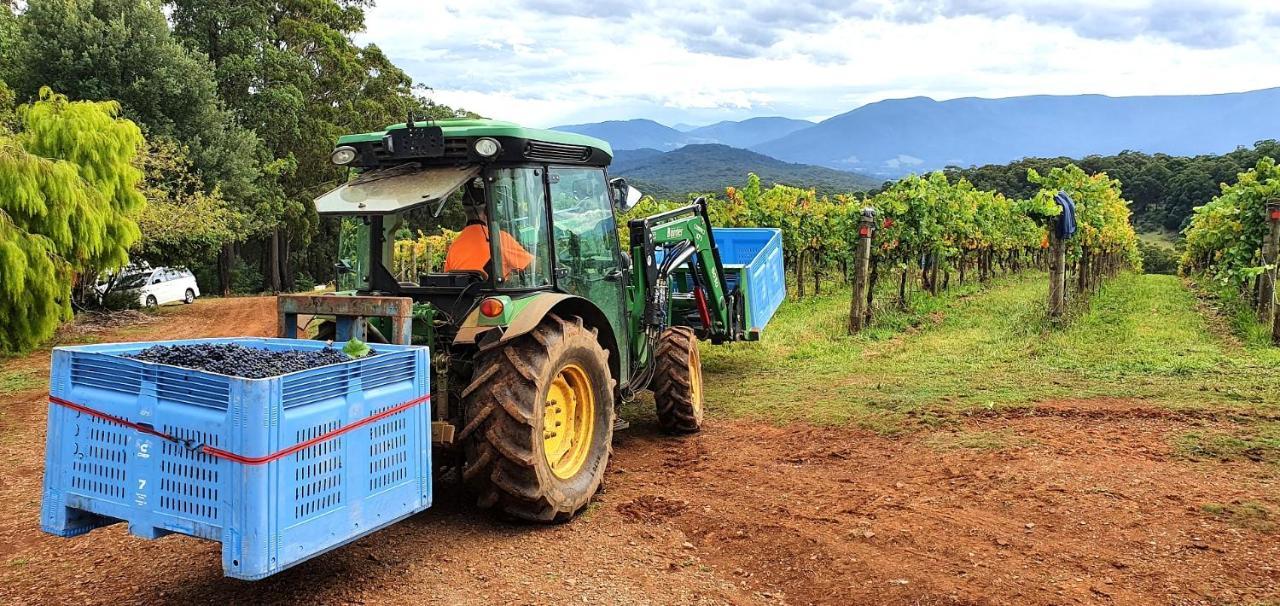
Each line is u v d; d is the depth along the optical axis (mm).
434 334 5141
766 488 5586
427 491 4176
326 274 48344
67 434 3781
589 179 5984
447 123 5281
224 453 3301
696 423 7215
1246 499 4844
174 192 24641
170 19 33438
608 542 4676
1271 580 3836
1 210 11570
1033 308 15742
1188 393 7730
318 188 37594
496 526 4941
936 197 17406
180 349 4113
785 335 13336
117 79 25891
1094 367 9344
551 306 4871
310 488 3480
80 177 13375
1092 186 17891
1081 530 4555
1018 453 6055
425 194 4703
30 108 14555
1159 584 3867
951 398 7867
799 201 21344
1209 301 19469
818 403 8078
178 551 4672
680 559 4434
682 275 10117
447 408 4953
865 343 12500
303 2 36812
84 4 26094
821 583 4070
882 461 6113
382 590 4066
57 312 12312
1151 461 5738
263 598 4000
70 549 4758
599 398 5387
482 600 3934
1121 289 24609
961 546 4418
